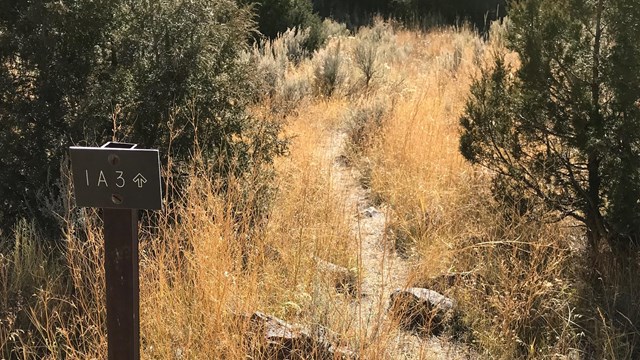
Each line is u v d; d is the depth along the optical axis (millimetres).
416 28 17516
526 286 3988
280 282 4012
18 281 3777
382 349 3406
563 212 4621
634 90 4121
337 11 20328
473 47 12062
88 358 3227
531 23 4539
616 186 4176
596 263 4379
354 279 4562
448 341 3938
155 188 2512
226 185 4723
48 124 4609
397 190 5918
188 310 3461
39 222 4512
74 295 3730
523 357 3764
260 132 5316
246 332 3277
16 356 3475
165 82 4789
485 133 4844
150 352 3281
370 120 8102
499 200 4934
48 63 4566
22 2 4582
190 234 3814
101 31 4734
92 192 2525
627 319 3809
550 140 4711
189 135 4816
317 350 3354
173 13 4852
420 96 8461
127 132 4734
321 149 7688
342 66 11234
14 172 4535
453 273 4438
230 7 5375
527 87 4613
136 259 2564
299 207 5008
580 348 3789
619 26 4188
